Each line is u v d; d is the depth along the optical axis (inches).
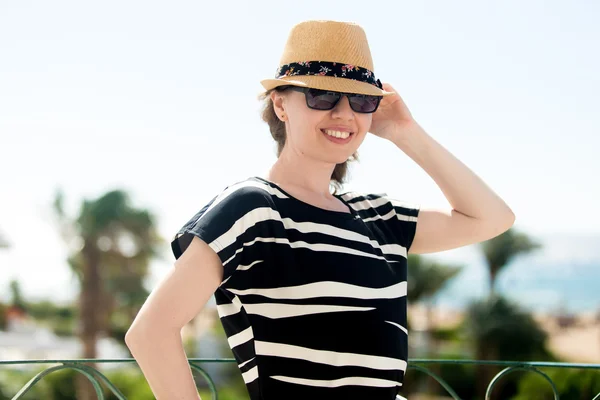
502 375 104.6
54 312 1387.8
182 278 66.7
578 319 1344.7
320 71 76.0
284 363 69.4
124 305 947.3
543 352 792.9
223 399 711.7
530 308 812.0
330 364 69.6
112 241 941.8
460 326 798.5
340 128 76.0
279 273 69.7
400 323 75.9
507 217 90.7
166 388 65.0
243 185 72.1
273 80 77.6
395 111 92.2
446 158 90.3
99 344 943.0
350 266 72.6
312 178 78.9
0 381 709.9
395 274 79.0
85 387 721.0
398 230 85.3
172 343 65.5
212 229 67.6
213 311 932.6
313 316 69.8
